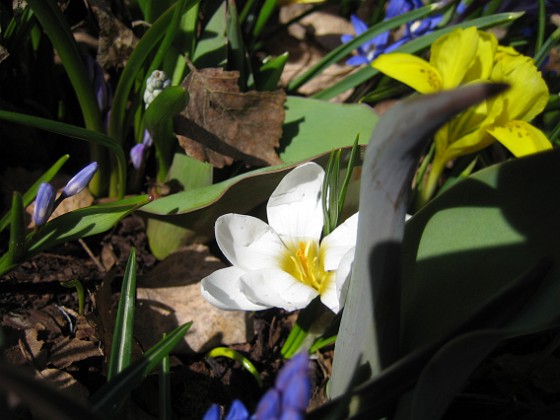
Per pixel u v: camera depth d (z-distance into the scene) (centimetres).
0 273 21
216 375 23
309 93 34
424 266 18
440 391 15
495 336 14
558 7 29
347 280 19
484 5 31
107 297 23
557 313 14
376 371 17
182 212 22
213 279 20
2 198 26
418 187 28
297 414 11
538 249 17
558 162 16
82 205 27
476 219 17
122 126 26
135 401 22
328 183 21
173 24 22
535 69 23
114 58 26
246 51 28
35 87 28
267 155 26
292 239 22
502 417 22
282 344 25
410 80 23
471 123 23
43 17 21
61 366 21
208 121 25
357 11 38
